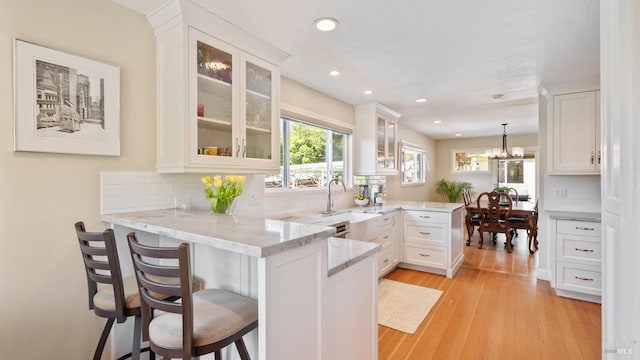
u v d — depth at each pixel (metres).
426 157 7.84
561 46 2.38
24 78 1.50
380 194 4.45
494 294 3.26
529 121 5.68
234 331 1.17
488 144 7.93
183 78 1.83
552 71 2.94
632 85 0.81
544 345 2.28
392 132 4.78
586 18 1.96
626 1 0.85
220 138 2.10
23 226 1.52
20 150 1.49
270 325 1.03
